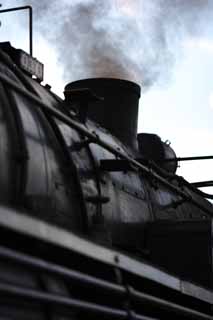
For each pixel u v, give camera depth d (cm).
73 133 587
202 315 638
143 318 484
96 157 611
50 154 520
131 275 495
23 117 496
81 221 543
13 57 580
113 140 729
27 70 591
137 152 811
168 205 795
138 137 882
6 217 339
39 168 492
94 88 795
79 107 652
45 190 495
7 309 338
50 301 357
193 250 694
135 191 700
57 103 613
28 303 358
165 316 607
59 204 514
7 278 345
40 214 480
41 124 530
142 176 744
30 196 470
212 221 709
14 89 439
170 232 702
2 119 462
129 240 656
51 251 408
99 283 414
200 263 690
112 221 614
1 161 445
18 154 464
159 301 517
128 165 607
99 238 553
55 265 375
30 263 348
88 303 402
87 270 445
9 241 380
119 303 454
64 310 394
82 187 555
